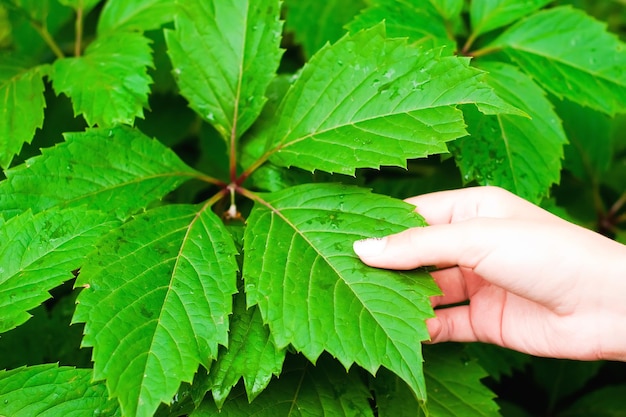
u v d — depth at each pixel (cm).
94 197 35
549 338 38
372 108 35
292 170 38
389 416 35
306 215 34
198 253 33
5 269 33
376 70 35
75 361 40
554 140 39
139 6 43
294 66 52
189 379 30
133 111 37
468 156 38
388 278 33
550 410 49
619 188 51
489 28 42
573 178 50
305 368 35
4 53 42
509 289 36
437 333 39
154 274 32
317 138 35
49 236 33
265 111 40
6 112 38
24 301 32
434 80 34
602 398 49
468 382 37
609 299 35
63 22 52
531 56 41
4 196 34
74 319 30
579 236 34
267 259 33
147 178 36
